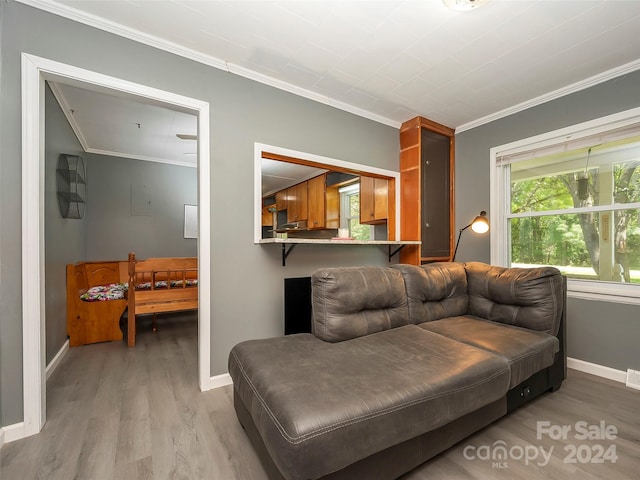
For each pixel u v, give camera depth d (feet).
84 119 10.12
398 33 6.02
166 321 12.97
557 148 8.48
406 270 7.20
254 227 7.52
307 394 3.59
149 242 14.62
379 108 9.51
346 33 6.04
